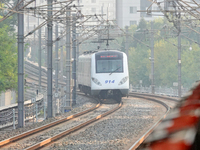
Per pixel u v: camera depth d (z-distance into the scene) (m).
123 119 78.56
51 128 67.44
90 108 100.19
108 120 76.94
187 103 3.43
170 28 132.25
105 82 116.31
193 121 2.79
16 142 50.97
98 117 80.69
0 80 115.00
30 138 54.84
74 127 63.12
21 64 72.56
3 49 117.75
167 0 78.56
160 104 116.75
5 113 77.44
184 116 2.92
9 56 119.31
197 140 2.63
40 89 172.50
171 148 2.53
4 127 72.31
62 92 99.38
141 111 95.44
